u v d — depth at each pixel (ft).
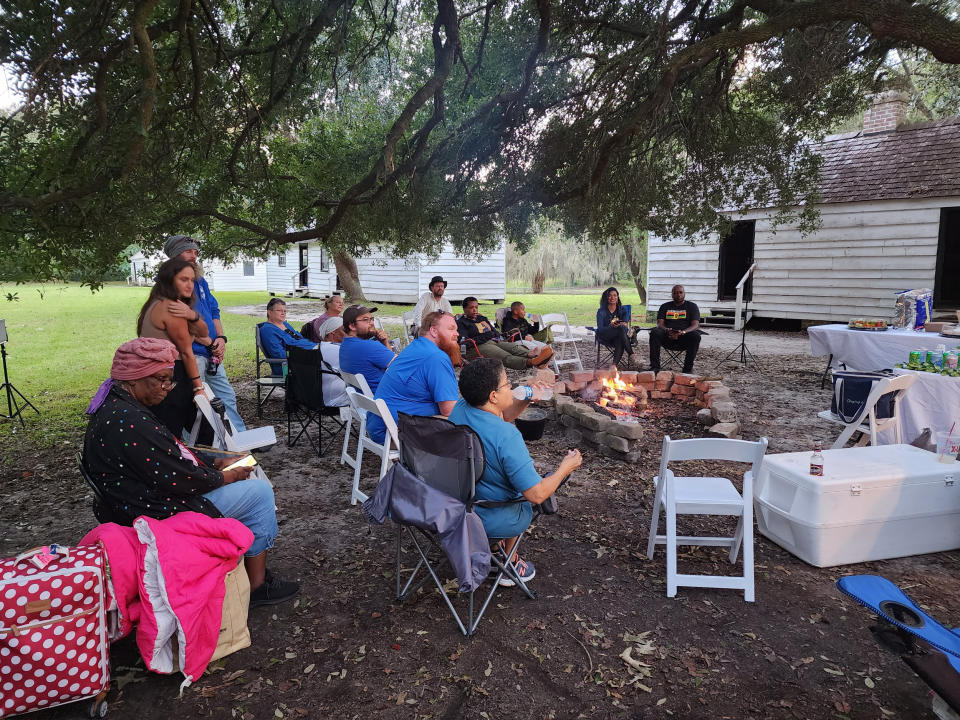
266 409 22.76
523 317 28.81
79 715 7.55
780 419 20.53
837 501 10.69
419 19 25.64
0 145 15.94
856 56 22.61
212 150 21.40
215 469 8.87
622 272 111.04
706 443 10.32
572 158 25.46
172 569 7.66
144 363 8.23
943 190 37.55
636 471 15.69
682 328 27.48
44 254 16.99
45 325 49.32
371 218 24.56
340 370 17.25
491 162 26.84
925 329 22.39
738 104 28.45
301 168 24.77
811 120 26.84
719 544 11.02
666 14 19.63
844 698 7.75
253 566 9.71
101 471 8.24
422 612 9.76
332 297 23.57
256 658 8.66
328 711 7.64
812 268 43.68
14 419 21.27
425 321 13.41
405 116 20.10
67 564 7.22
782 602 9.91
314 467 16.47
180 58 18.98
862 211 41.19
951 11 19.12
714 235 47.32
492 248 30.86
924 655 6.11
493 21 25.07
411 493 8.86
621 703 7.71
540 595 10.20
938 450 12.05
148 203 17.72
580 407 18.06
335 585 10.59
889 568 10.91
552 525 12.77
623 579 10.68
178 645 7.91
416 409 13.02
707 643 8.87
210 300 16.89
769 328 47.26
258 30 21.36
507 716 7.52
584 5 22.95
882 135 44.16
